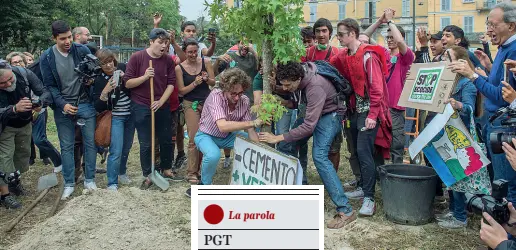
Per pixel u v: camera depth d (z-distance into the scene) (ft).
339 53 14.97
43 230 12.69
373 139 14.39
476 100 13.70
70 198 16.94
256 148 12.59
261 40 12.48
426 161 15.99
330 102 13.69
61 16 92.07
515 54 11.72
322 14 156.76
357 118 14.71
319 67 13.84
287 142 14.33
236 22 12.44
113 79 16.06
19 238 13.58
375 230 13.51
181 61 19.90
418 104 13.35
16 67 15.80
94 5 105.91
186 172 20.31
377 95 13.67
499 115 10.19
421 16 144.15
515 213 8.29
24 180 19.80
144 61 16.83
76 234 12.39
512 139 8.79
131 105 17.30
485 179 12.93
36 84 16.12
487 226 7.88
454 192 13.56
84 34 19.80
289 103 15.53
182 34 21.89
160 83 17.16
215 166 14.78
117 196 14.56
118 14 120.06
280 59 12.34
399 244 12.59
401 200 13.74
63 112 16.19
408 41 146.20
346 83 14.02
